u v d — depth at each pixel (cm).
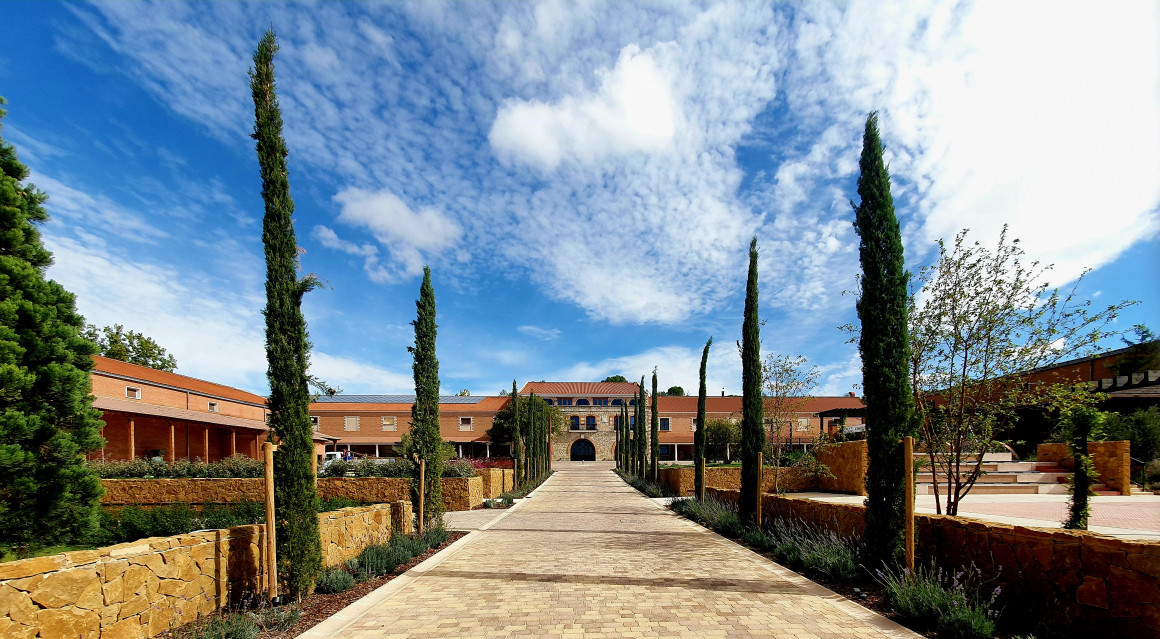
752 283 1241
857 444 1755
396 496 1747
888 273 730
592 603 618
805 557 779
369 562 779
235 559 612
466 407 5938
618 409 6488
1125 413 1819
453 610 596
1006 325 750
